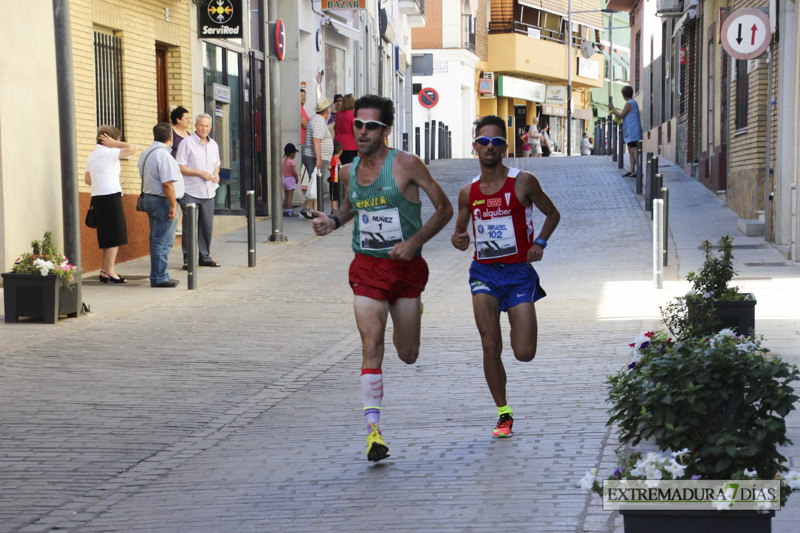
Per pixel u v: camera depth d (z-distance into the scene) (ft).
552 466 24.12
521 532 19.85
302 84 104.99
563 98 275.18
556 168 127.75
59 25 48.11
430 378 34.83
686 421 17.28
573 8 270.05
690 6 109.91
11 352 39.40
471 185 26.84
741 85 81.76
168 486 24.34
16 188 56.44
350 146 97.96
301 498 22.95
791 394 17.49
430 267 65.21
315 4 108.68
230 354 39.50
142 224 70.33
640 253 66.54
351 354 39.65
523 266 26.63
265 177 96.63
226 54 87.35
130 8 68.80
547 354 37.81
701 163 105.70
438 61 216.13
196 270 56.49
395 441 27.30
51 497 23.62
